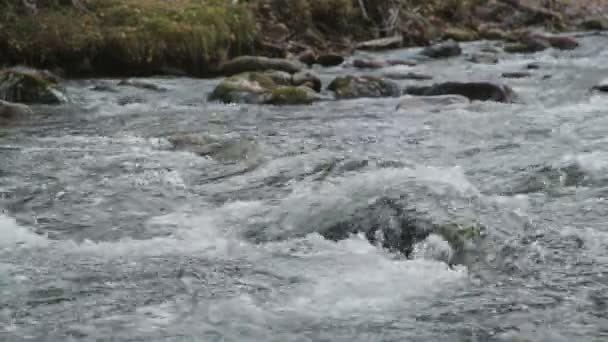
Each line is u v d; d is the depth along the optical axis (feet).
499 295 14.49
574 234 17.89
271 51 67.77
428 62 67.67
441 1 95.86
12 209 21.81
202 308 14.20
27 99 43.91
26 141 32.27
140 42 58.65
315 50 74.64
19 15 57.72
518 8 98.94
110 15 61.21
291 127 35.01
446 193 19.16
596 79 51.67
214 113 40.27
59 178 25.31
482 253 16.31
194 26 61.87
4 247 18.33
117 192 23.49
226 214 20.85
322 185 22.48
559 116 35.68
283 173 24.44
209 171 26.03
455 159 27.14
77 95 47.26
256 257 17.26
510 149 28.43
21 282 15.69
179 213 21.26
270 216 20.15
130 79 56.34
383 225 17.75
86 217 21.03
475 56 67.72
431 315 13.65
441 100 40.42
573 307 13.80
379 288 15.08
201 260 17.13
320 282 15.48
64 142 32.01
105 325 13.51
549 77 53.72
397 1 86.99
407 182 20.03
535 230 17.88
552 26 98.73
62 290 15.23
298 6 78.38
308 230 18.83
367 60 63.77
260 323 13.50
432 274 15.75
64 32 57.21
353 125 35.27
